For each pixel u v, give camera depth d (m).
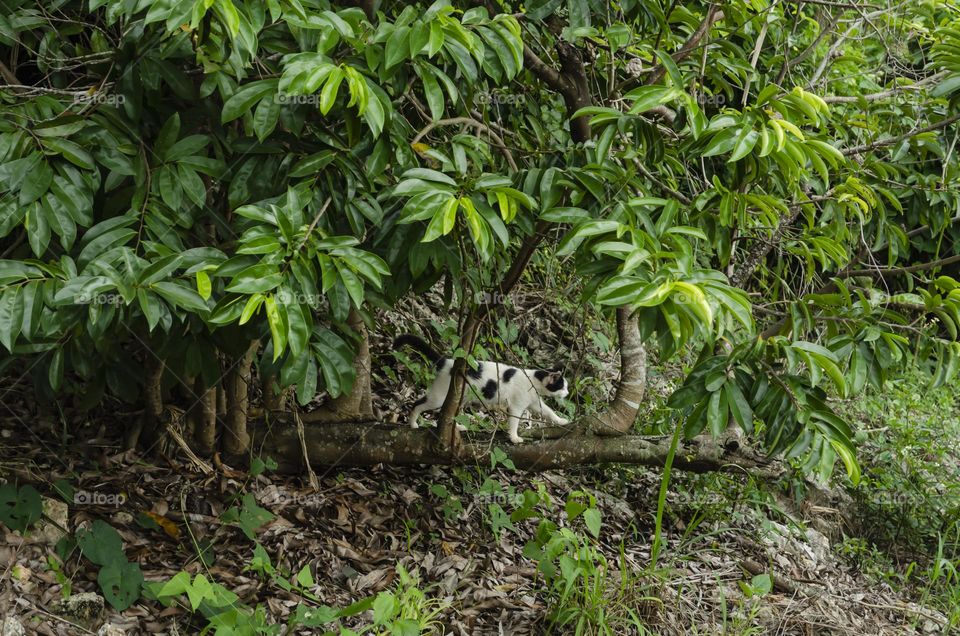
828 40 5.05
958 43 3.31
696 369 2.86
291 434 3.93
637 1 3.34
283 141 2.80
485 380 4.29
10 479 3.31
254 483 3.83
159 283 2.29
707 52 3.52
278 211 2.33
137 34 2.62
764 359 2.88
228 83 2.66
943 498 5.59
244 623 2.82
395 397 4.80
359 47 2.47
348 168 2.72
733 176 2.87
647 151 2.98
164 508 3.52
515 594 3.67
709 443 4.39
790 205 4.13
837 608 4.21
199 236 3.07
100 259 2.38
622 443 4.29
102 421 3.88
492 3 3.17
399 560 3.69
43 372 3.03
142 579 3.06
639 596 3.54
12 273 2.27
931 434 6.16
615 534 4.42
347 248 2.42
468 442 4.16
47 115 2.60
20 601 2.83
